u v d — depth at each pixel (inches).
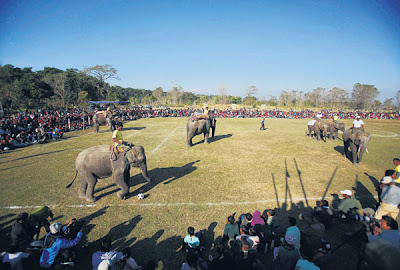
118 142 299.6
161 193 331.9
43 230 243.4
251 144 676.1
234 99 4060.0
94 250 213.8
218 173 418.3
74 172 419.5
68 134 840.9
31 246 188.4
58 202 304.0
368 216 250.5
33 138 676.1
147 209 285.7
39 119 938.1
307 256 185.8
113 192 335.6
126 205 296.2
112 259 173.0
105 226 249.9
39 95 1540.4
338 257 203.0
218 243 217.8
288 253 165.6
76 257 204.1
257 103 3531.0
